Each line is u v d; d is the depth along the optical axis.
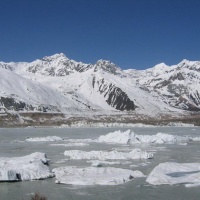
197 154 49.62
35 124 160.75
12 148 58.72
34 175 32.31
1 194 26.78
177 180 30.64
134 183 30.16
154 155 48.50
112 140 71.94
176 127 147.50
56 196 26.14
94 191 27.50
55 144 66.06
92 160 43.53
